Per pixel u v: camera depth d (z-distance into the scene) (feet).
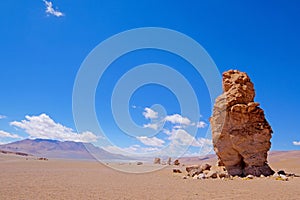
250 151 91.81
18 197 47.85
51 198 47.70
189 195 52.54
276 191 57.06
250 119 94.99
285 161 255.70
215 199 48.34
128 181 77.56
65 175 92.68
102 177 88.94
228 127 95.45
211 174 88.07
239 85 98.99
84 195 51.52
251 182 74.59
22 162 175.83
